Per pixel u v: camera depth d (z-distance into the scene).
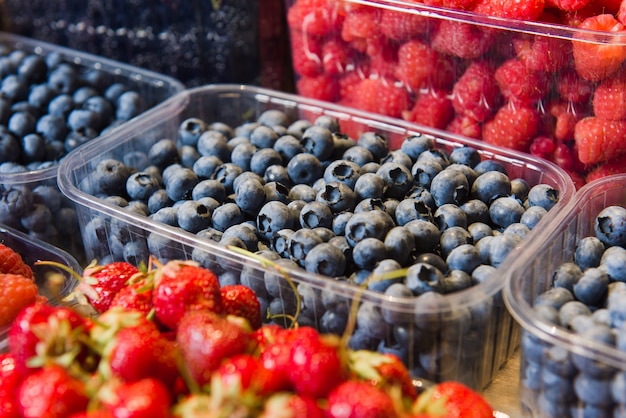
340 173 1.26
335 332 1.02
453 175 1.20
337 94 1.63
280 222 1.17
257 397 0.78
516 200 1.22
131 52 1.93
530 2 1.27
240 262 1.07
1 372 0.93
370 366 0.86
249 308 1.00
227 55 1.80
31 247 1.31
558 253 1.13
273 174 1.30
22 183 1.41
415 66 1.43
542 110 1.34
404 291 0.97
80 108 1.67
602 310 0.97
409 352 0.98
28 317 0.90
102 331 0.87
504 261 1.02
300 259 1.09
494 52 1.34
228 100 1.64
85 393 0.83
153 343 0.85
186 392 0.87
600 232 1.13
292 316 1.06
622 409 0.87
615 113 1.25
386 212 1.18
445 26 1.35
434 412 0.83
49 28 2.04
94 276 1.07
